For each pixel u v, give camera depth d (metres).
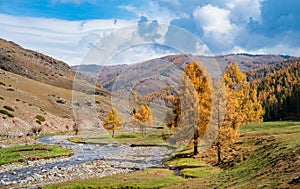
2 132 72.56
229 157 35.53
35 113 97.00
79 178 29.81
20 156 42.16
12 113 86.44
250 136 46.84
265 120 103.44
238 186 18.88
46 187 25.58
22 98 110.38
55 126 96.75
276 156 26.47
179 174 29.41
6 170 34.31
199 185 22.66
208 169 31.33
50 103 119.56
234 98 36.75
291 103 105.50
